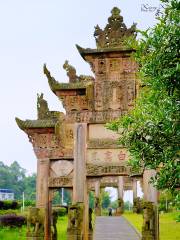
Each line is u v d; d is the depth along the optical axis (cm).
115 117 3503
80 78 3734
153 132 1664
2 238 4522
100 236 4644
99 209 7456
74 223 3356
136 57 1683
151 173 3338
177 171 1569
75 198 3478
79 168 3512
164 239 3947
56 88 3606
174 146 1602
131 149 1756
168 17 1530
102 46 3588
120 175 3469
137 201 7706
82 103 3594
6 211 7044
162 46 1508
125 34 3581
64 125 3628
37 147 3688
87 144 3547
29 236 3453
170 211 6994
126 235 4716
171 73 1451
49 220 3616
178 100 1552
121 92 3531
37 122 3688
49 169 3656
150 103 1739
